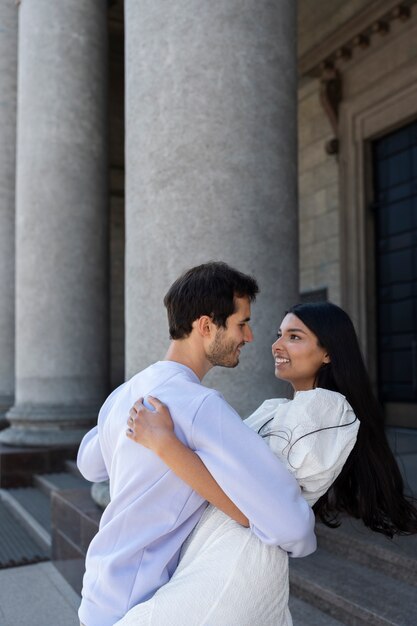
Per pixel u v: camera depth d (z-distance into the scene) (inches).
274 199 155.2
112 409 59.6
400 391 338.0
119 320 549.3
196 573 50.8
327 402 58.2
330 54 363.9
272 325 152.8
